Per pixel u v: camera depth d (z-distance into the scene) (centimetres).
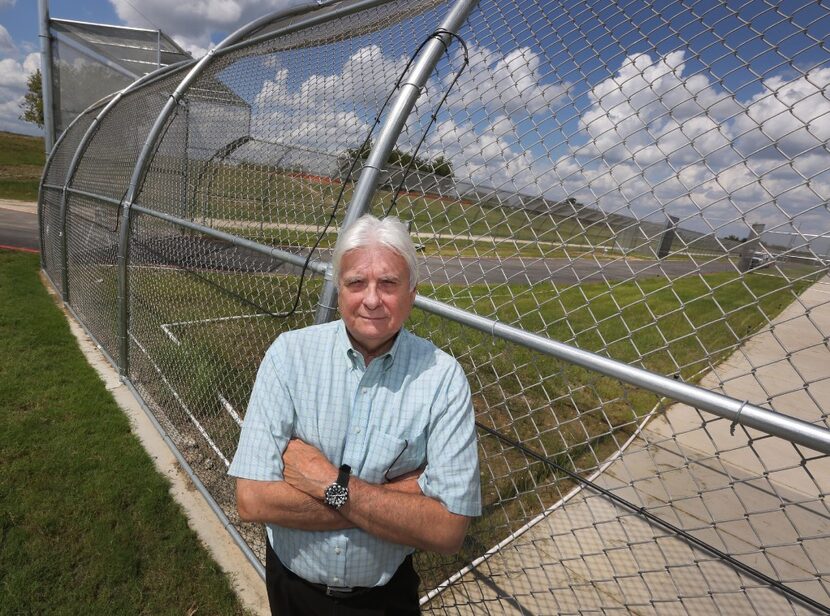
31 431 339
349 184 231
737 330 329
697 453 342
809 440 98
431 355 142
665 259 130
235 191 324
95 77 736
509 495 286
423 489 134
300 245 264
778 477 322
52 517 262
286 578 149
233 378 352
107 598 223
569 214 151
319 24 261
